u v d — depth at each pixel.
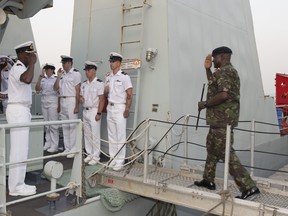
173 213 5.39
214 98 3.71
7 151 4.59
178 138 5.64
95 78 5.70
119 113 5.24
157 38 5.75
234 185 4.30
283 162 11.09
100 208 4.28
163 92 5.63
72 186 4.04
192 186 4.23
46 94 6.64
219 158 3.95
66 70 6.03
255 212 3.47
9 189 4.11
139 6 5.92
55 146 6.60
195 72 6.18
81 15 7.07
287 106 11.65
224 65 3.79
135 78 5.89
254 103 8.44
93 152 5.66
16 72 3.89
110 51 6.49
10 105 3.98
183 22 6.04
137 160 5.63
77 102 5.95
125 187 4.52
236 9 8.06
